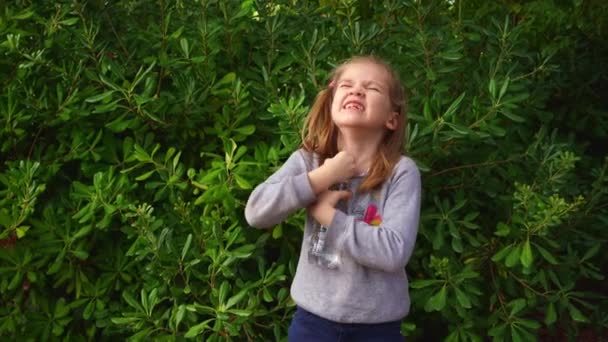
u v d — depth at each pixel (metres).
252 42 3.26
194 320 2.58
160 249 2.58
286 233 2.85
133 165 2.95
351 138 2.01
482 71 3.45
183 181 2.87
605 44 4.50
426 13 3.50
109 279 2.80
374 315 1.91
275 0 3.63
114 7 3.37
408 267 2.93
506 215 3.04
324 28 3.51
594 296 3.03
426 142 2.79
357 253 1.83
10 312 2.82
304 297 1.97
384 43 3.38
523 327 2.98
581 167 3.96
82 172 3.01
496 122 2.87
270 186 1.98
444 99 3.06
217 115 2.94
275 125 3.06
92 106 2.89
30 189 2.67
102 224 2.65
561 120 4.25
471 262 2.92
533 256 2.83
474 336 2.77
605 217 3.33
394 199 1.94
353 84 1.98
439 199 3.06
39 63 2.86
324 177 1.91
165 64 2.95
